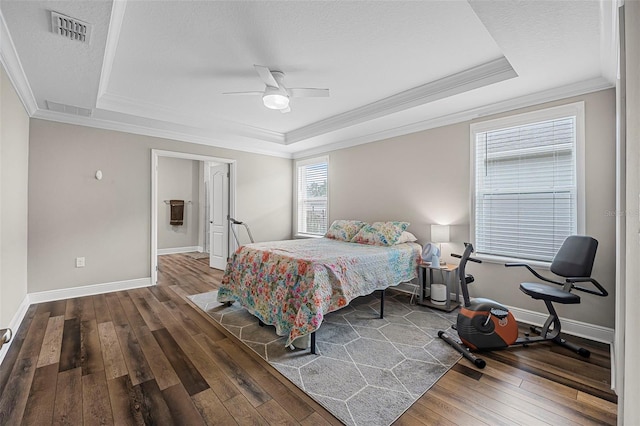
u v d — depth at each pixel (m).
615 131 2.48
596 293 2.29
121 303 3.46
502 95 2.93
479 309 2.35
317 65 2.70
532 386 1.86
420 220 3.90
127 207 4.04
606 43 2.01
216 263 5.58
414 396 1.78
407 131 4.01
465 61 2.62
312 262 2.51
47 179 3.46
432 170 3.76
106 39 2.02
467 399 1.74
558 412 1.63
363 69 2.77
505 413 1.62
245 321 2.95
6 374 1.96
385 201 4.33
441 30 2.17
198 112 4.00
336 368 2.09
